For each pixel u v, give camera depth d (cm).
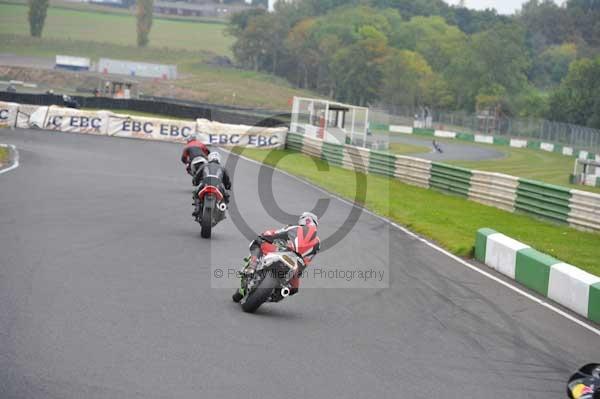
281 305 2891
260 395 1869
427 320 2883
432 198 7656
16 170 6359
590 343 2791
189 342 2245
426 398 2008
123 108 17550
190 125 12106
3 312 2347
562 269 3456
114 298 2670
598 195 5909
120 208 4856
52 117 11881
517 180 6975
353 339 2505
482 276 3900
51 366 1911
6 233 3678
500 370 2338
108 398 1742
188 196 5788
